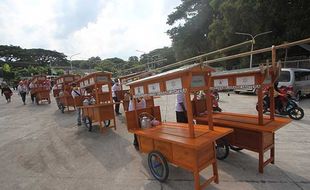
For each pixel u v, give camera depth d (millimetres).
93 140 6957
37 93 16484
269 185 3793
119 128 8219
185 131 4168
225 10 25234
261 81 4121
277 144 5672
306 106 10758
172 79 3721
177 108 5703
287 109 8266
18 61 88375
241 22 24984
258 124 4359
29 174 4840
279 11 21453
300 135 6324
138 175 4465
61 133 8047
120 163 5098
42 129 8828
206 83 3824
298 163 4574
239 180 3996
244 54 4156
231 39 27359
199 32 41531
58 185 4289
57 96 13648
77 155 5785
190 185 3949
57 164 5285
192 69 3367
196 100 5523
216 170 3885
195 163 3445
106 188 4059
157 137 3955
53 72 66312
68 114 11891
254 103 12180
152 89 4203
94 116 7914
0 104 18312
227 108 10883
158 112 5293
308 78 12719
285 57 24828
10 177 4750
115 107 10906
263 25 23156
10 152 6312
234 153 5195
